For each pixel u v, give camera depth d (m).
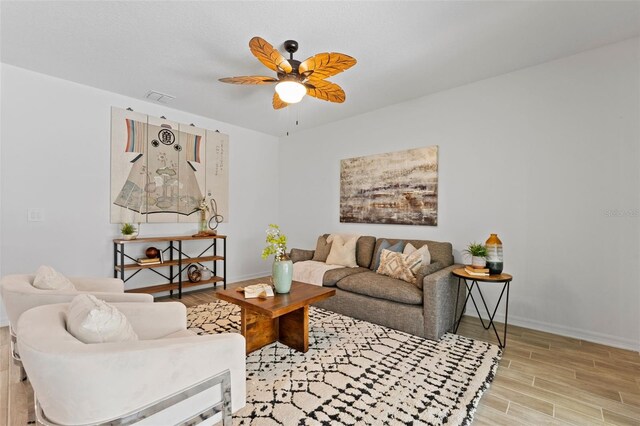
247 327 2.30
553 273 2.79
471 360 2.17
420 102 3.68
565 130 2.73
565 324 2.72
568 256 2.71
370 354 2.27
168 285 3.86
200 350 1.12
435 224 3.55
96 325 1.08
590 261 2.61
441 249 3.25
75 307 1.20
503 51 2.62
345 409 1.63
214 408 1.17
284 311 2.08
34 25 2.26
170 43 2.50
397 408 1.64
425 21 2.20
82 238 3.33
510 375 2.03
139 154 3.75
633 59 2.43
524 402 1.73
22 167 2.96
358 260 3.80
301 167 5.13
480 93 3.22
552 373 2.05
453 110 3.41
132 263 3.69
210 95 3.61
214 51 2.62
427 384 1.87
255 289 2.40
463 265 3.14
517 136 2.99
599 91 2.57
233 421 1.53
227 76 3.10
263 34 2.35
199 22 2.22
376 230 4.11
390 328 2.76
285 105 2.90
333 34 2.36
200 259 4.09
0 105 2.84
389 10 2.07
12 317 1.56
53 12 2.11
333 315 3.10
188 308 3.36
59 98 3.17
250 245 5.07
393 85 3.33
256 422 1.53
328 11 2.09
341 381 1.90
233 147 4.80
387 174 3.98
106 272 3.49
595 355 2.32
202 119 4.40
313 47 2.53
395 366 2.09
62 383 0.86
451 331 2.76
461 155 3.36
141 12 2.11
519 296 2.96
